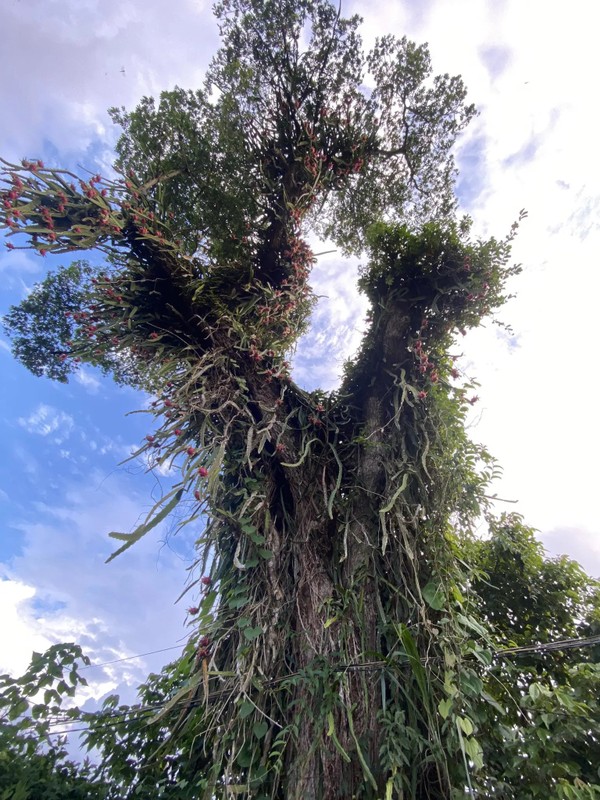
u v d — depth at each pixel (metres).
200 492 3.47
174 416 3.95
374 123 6.23
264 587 3.62
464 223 4.97
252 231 5.50
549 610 4.29
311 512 3.98
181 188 5.48
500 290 4.68
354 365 4.90
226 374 4.29
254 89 5.76
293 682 3.09
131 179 4.56
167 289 4.44
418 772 2.82
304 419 4.48
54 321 6.61
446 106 6.29
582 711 2.86
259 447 3.90
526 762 2.76
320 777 2.80
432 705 2.88
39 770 2.82
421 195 6.83
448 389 4.32
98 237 4.13
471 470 3.93
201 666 3.21
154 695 3.95
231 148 5.50
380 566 3.62
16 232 3.77
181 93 5.68
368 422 4.41
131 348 4.39
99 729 3.38
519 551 4.54
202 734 3.30
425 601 3.30
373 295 4.92
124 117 5.79
